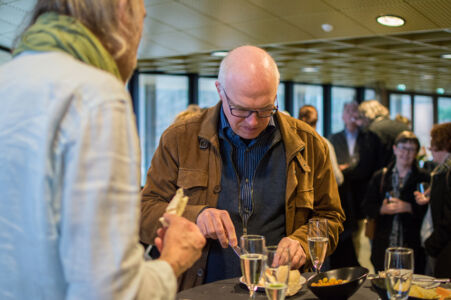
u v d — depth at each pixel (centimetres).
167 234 97
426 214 321
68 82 78
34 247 75
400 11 434
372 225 360
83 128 75
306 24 496
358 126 538
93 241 72
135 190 79
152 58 759
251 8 439
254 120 166
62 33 86
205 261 179
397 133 460
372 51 688
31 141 75
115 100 79
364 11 439
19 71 82
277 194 184
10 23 468
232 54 172
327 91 1162
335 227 185
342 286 127
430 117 1445
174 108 944
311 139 196
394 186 350
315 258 152
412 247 338
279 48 667
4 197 76
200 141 189
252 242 129
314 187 196
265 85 163
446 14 438
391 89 1323
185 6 438
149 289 81
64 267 73
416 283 145
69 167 74
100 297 71
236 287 152
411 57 747
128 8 94
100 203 73
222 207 184
